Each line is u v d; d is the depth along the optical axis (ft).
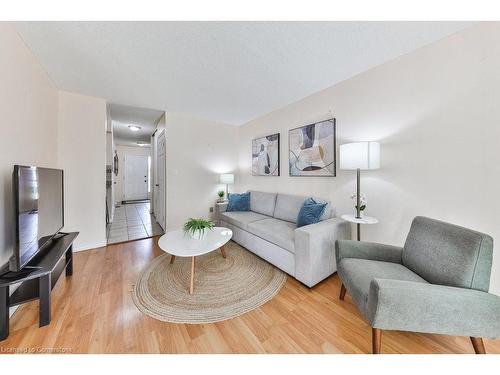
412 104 6.04
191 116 12.81
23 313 4.92
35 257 5.10
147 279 6.74
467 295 3.35
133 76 7.52
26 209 4.48
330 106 8.45
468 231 3.79
